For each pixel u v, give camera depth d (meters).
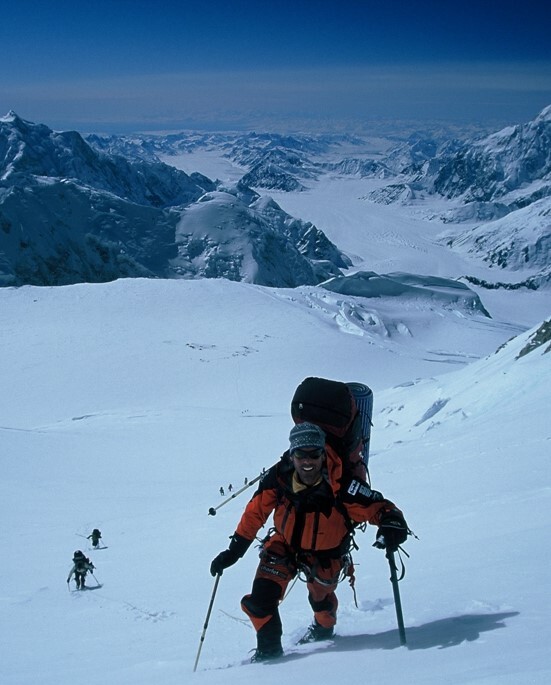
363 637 4.41
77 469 48.19
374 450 34.81
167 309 135.25
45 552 22.09
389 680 2.85
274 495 4.34
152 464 50.47
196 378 102.00
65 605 12.14
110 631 8.38
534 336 43.00
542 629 3.36
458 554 7.64
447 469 19.80
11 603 13.39
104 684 4.54
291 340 122.06
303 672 3.47
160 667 4.93
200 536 18.88
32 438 57.81
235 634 6.31
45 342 115.88
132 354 111.56
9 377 100.75
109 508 33.78
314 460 4.14
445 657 3.19
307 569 4.36
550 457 17.17
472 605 4.46
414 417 46.56
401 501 15.35
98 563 17.75
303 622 5.76
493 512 11.10
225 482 42.28
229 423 69.38
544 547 6.56
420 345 145.50
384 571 8.04
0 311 130.12
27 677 5.54
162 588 11.82
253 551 14.27
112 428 67.19
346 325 140.00
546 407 27.00
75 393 95.56
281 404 90.31
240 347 116.88
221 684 3.56
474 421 33.34
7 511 33.41
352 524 4.38
